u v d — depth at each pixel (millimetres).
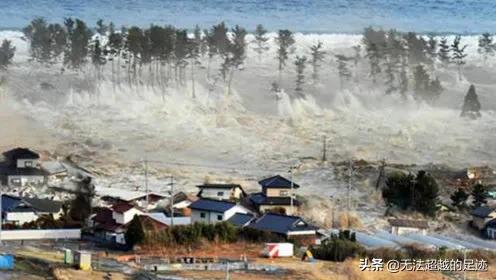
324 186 150375
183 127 183125
